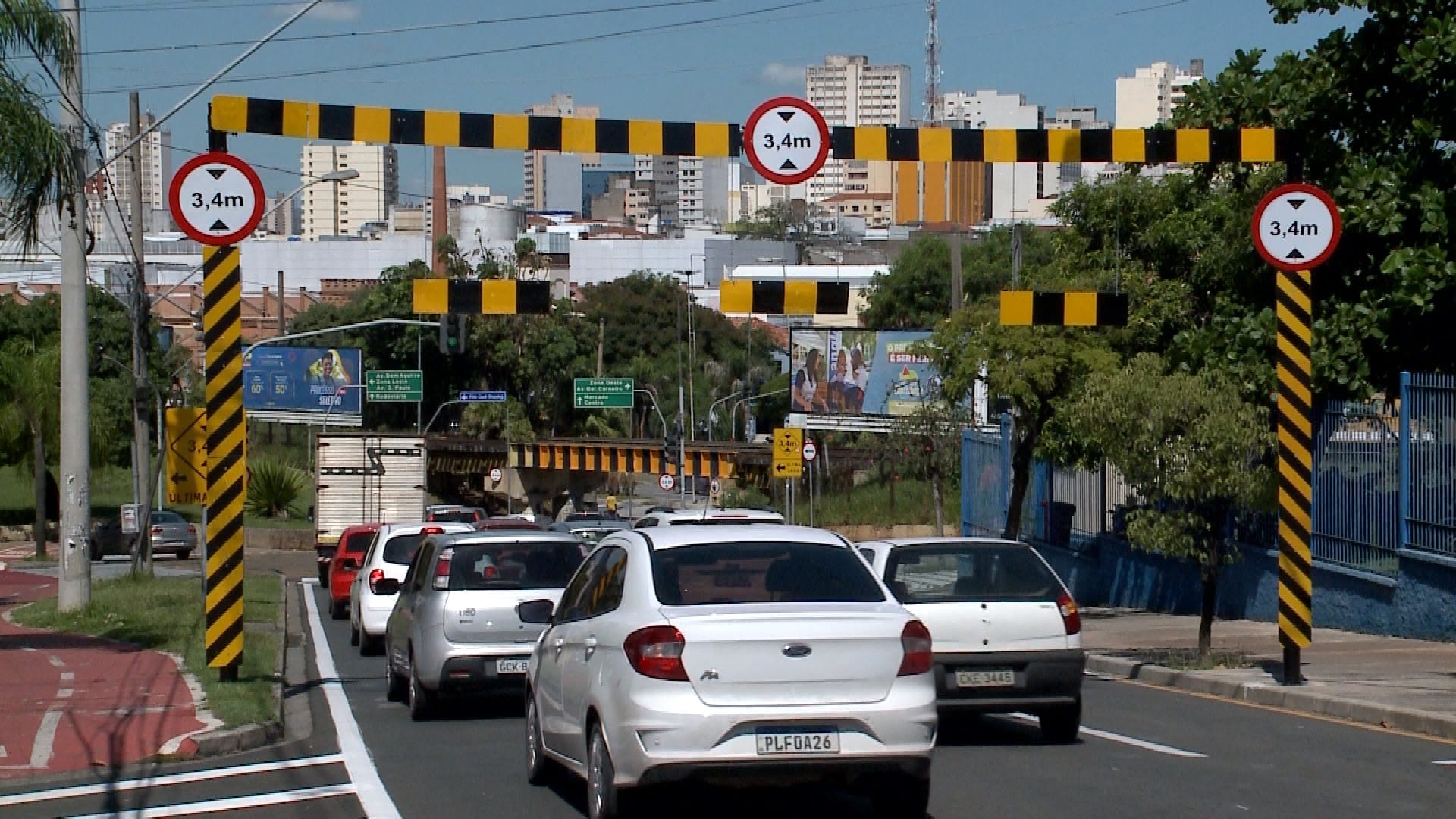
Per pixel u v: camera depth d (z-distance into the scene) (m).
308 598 35.78
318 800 10.21
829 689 8.16
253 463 66.50
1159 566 26.83
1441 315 20.78
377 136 15.23
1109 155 15.91
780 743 8.05
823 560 9.02
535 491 65.75
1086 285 27.61
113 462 62.50
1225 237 24.47
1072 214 31.20
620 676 8.30
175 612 23.59
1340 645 19.03
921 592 12.34
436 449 56.38
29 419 50.16
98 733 12.66
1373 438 20.48
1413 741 12.35
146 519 32.00
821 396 56.53
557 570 14.51
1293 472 15.59
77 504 23.11
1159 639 21.23
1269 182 22.45
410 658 14.80
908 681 8.34
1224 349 22.36
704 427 74.25
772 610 8.34
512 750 12.52
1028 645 12.20
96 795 10.46
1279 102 22.20
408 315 61.75
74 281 22.55
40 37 16.50
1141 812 9.34
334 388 62.25
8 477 79.25
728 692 8.07
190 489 23.61
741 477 52.44
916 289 67.62
